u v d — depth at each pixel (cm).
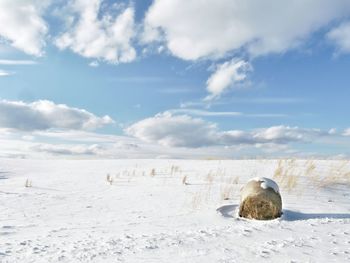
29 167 1925
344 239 559
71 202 1009
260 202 789
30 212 889
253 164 1502
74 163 2031
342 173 1261
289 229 619
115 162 1958
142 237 586
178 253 500
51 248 537
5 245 560
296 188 1075
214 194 1035
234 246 527
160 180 1302
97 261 472
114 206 955
